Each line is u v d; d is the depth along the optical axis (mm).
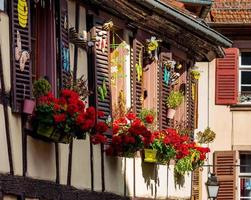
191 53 25344
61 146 16844
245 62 30781
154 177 22281
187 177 25109
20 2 15125
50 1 16453
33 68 16188
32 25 16234
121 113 20188
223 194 30062
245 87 30641
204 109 30188
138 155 21172
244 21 31031
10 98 14836
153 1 20203
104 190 19094
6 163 14609
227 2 31688
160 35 22750
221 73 30312
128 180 20609
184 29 22812
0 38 14562
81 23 18359
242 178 30297
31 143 15516
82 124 15961
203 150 23953
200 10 26328
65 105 15773
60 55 16703
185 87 25000
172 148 21734
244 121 30172
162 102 22781
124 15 20344
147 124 21156
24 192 15117
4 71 14672
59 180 16750
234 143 30109
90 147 18375
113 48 20531
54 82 16500
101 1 18781
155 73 22422
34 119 15492
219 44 24328
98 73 18953
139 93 21406
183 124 24250
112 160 19625
